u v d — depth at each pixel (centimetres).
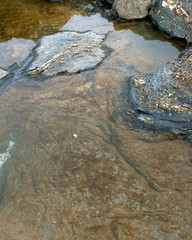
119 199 131
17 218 127
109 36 241
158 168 142
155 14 251
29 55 215
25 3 291
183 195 131
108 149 150
